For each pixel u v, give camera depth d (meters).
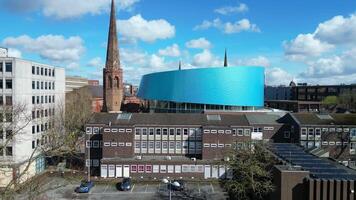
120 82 128.50
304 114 76.69
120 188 59.97
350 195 36.12
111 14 126.94
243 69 93.81
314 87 184.62
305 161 45.69
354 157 71.38
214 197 56.22
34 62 69.88
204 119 75.25
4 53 73.19
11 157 61.88
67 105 104.12
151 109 109.25
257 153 49.09
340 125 71.12
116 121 73.25
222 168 67.00
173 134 72.75
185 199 55.12
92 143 71.44
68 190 58.75
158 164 67.06
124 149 69.50
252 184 43.34
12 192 30.06
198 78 95.19
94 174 69.81
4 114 51.09
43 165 71.06
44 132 69.06
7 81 62.94
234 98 93.44
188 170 67.31
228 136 69.56
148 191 59.25
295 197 38.50
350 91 161.25
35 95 70.50
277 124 75.12
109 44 126.88
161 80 104.12
